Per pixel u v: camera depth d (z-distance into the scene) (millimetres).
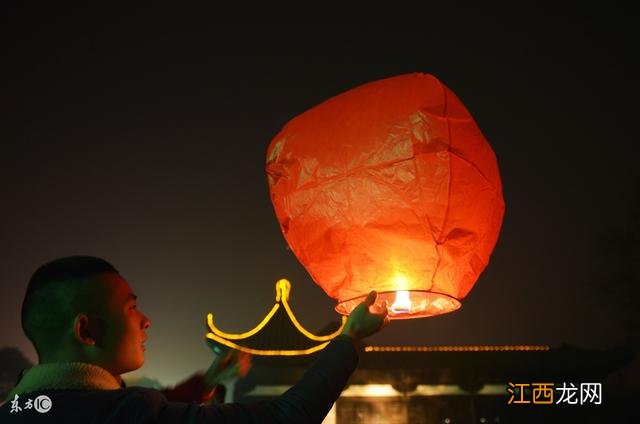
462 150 1968
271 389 15117
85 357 1511
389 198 1909
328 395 1439
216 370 2303
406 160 1913
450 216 1915
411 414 15641
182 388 2248
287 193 2080
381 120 1964
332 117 2047
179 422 1341
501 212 2156
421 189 1902
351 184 1947
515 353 15922
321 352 1539
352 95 2061
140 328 1663
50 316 1524
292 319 13047
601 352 15773
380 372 15750
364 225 1921
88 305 1541
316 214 1996
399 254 1917
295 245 2125
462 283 2025
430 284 1934
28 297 1567
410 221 1900
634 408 16016
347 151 1974
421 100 1962
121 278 1658
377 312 1691
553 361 15617
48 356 1513
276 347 12531
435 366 15617
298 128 2109
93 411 1337
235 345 12523
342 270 1991
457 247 1946
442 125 1947
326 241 1987
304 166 2043
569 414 15734
